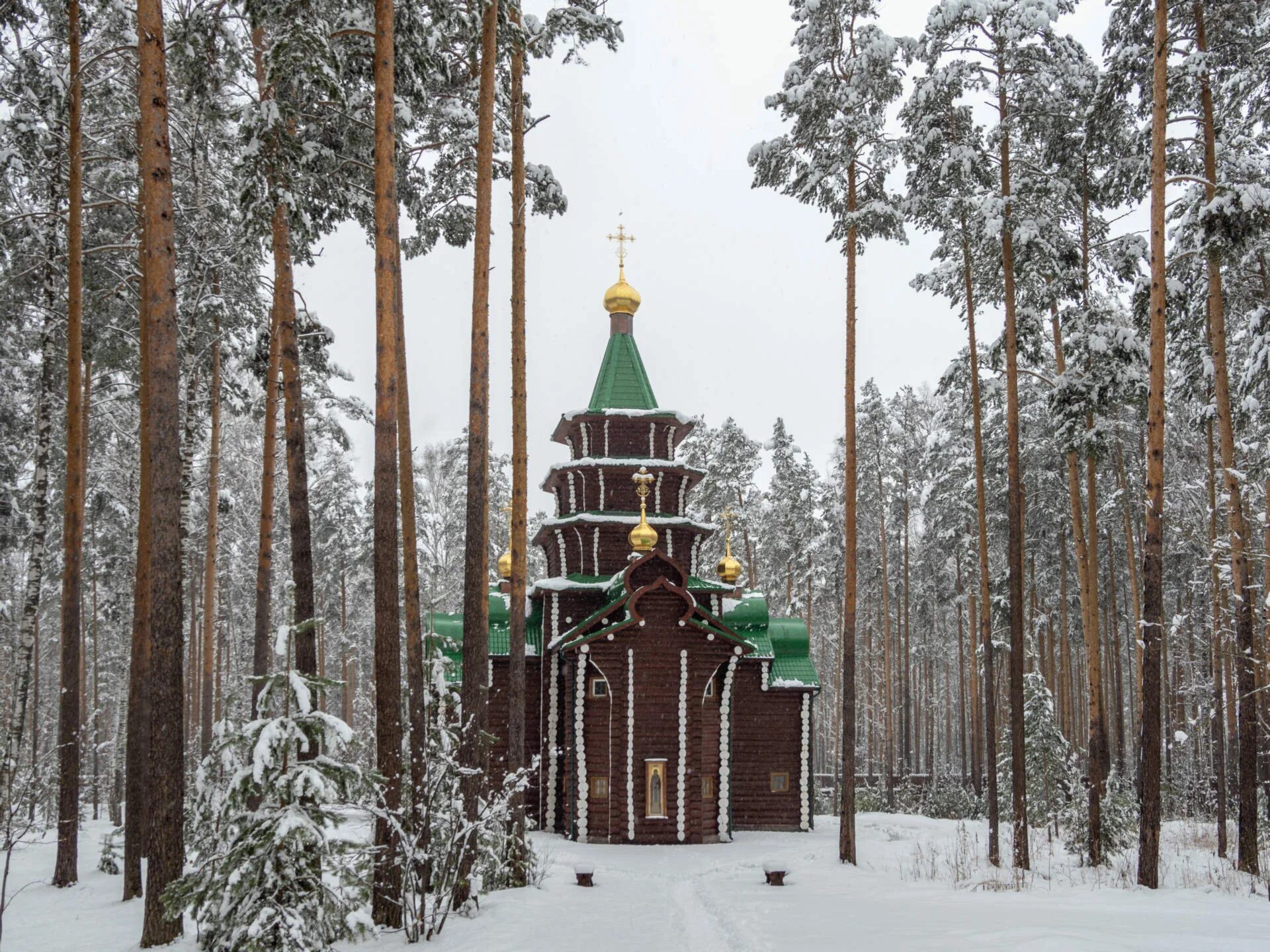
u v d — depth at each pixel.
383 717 14.40
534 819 34.50
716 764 32.50
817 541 54.78
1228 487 21.66
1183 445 38.19
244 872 10.18
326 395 30.78
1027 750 35.09
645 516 34.47
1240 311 27.91
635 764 31.00
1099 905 15.72
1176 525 37.41
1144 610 18.80
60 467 35.22
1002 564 50.44
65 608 20.31
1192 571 40.38
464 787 17.14
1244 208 19.48
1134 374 24.16
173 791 13.48
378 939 13.14
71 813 20.16
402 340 17.81
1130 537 35.06
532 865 19.92
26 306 25.91
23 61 20.33
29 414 31.86
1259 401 25.66
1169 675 44.78
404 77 18.16
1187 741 43.47
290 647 11.02
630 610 31.30
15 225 22.61
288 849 10.29
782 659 36.91
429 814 13.80
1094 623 25.70
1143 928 12.34
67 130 21.50
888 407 54.41
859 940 12.38
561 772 34.31
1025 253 23.66
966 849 26.58
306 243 21.80
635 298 40.09
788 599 57.00
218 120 19.05
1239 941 11.05
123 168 23.03
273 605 34.97
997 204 23.06
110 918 16.34
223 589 52.47
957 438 47.41
